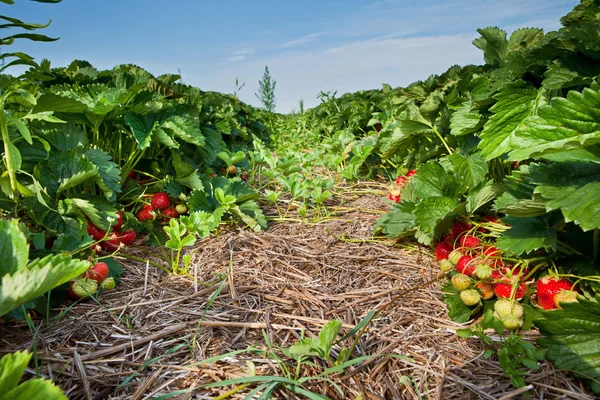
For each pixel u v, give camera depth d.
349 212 0.75
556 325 0.33
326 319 0.42
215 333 0.39
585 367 0.32
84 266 0.24
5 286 0.21
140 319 0.41
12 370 0.18
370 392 0.32
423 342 0.38
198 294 0.46
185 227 0.51
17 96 0.53
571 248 0.41
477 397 0.31
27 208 0.47
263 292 0.47
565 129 0.30
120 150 0.65
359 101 1.36
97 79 0.78
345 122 1.37
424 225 0.49
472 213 0.51
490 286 0.41
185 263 0.50
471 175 0.50
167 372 0.33
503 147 0.41
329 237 0.62
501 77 0.44
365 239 0.61
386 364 0.35
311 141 1.47
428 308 0.43
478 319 0.40
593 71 0.38
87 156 0.54
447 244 0.51
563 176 0.35
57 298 0.43
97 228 0.54
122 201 0.67
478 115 0.52
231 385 0.32
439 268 0.52
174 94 0.83
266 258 0.55
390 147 0.78
